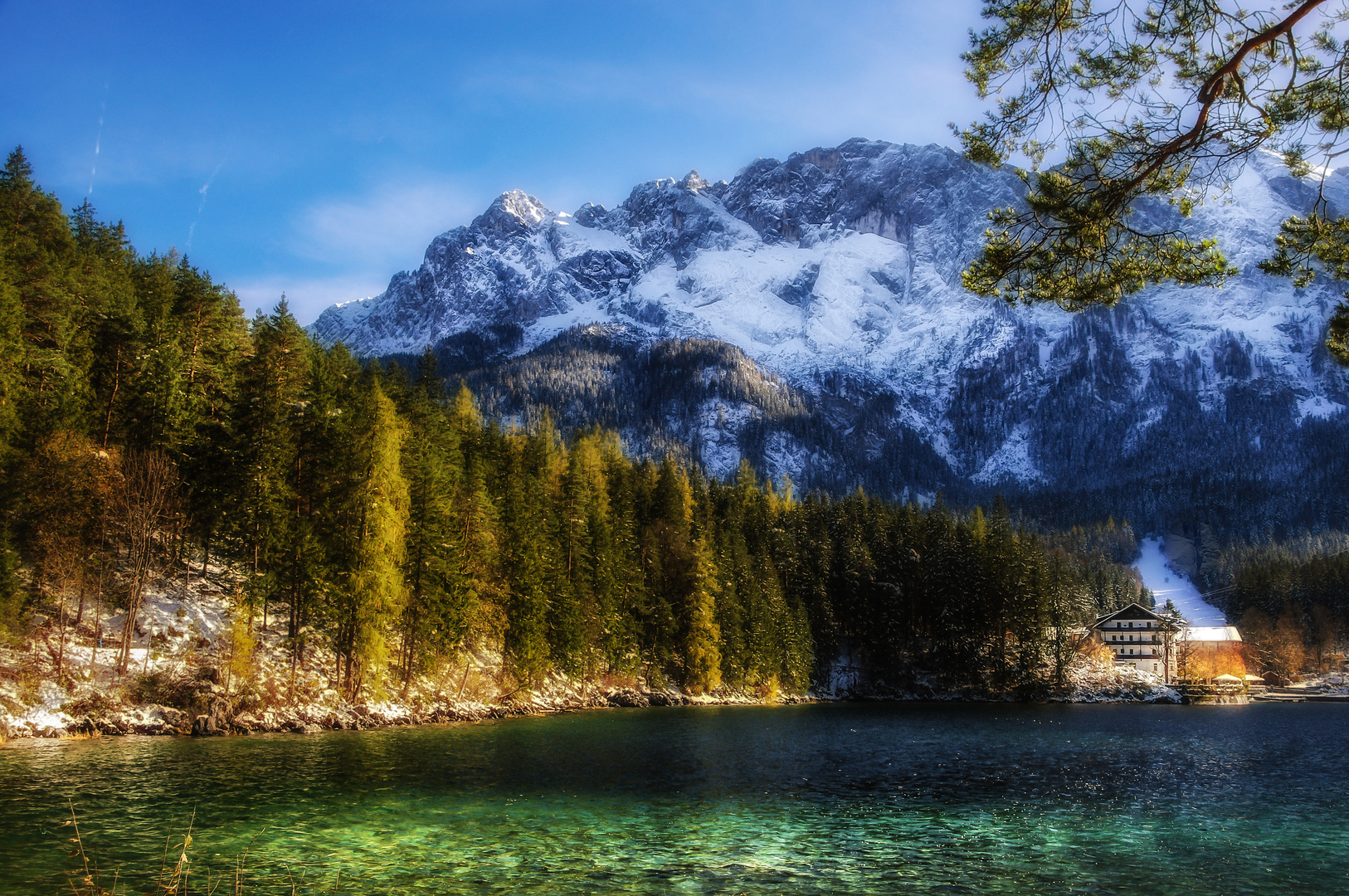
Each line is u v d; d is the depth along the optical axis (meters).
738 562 109.88
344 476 63.62
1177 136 14.98
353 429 64.62
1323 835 34.84
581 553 91.94
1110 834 34.53
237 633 57.69
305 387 69.31
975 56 15.70
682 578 105.00
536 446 106.69
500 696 77.94
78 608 56.72
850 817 36.66
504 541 81.81
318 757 46.41
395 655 70.62
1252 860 30.67
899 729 75.00
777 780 45.75
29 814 31.31
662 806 37.72
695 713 87.81
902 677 120.25
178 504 63.72
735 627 104.62
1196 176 15.64
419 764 45.69
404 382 88.25
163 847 28.05
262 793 36.50
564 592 86.31
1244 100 14.71
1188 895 26.53
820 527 128.62
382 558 61.84
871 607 122.31
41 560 54.59
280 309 66.12
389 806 35.28
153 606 60.06
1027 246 16.59
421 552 68.50
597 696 90.75
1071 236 16.17
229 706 55.03
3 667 49.66
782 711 94.06
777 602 111.06
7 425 54.28
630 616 96.94
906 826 35.16
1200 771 52.19
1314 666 169.25
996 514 140.62
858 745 62.34
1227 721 90.81
